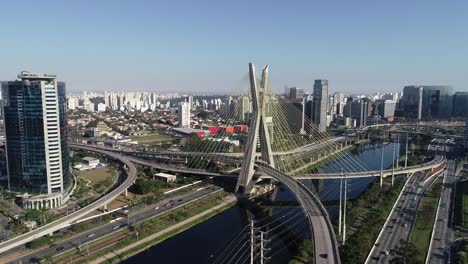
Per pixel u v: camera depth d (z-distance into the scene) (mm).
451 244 187625
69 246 184625
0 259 170125
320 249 155625
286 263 173250
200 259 178250
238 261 174875
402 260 162875
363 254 170000
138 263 173750
